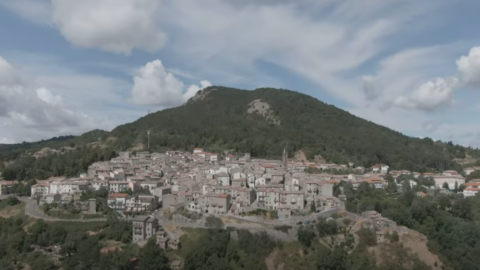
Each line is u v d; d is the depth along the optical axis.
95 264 196.12
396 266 196.12
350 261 197.50
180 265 196.25
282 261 199.38
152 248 195.50
